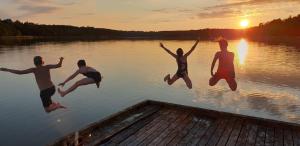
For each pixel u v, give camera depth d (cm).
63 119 1359
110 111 1505
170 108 916
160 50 7331
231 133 702
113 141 662
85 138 666
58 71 3092
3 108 1564
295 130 719
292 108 1505
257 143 643
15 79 2584
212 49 7431
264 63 3659
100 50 7231
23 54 5347
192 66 3419
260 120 768
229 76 691
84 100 1755
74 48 7981
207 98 1767
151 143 650
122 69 3244
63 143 632
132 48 8525
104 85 2234
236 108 1514
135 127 750
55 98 1816
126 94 1912
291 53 5194
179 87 2122
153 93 1933
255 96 1798
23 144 1060
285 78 2427
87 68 670
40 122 1320
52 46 8819
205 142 650
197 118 816
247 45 8850
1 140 1094
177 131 719
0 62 3903
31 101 1727
